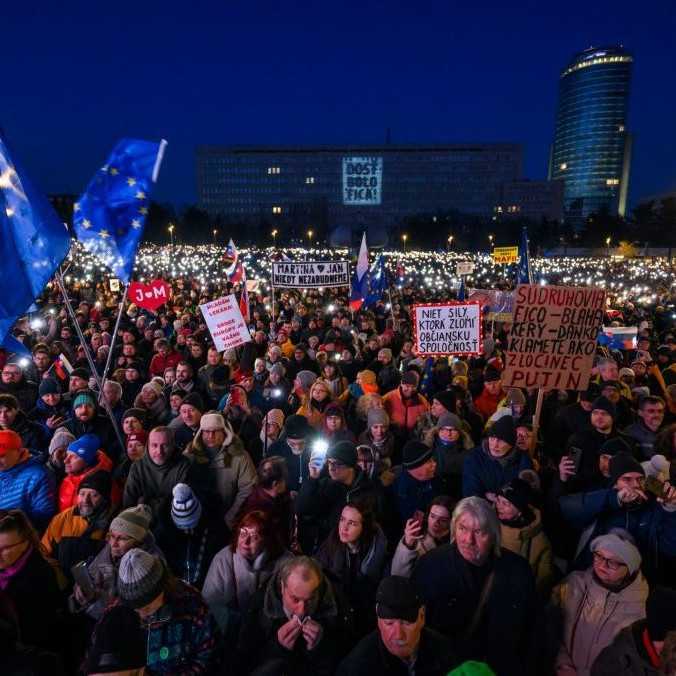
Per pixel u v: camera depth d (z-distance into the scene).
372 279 12.59
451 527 2.82
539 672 2.77
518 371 4.55
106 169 4.97
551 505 3.81
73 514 3.50
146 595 2.39
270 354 8.24
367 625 3.14
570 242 80.88
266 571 3.05
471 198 134.00
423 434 5.25
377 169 133.88
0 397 4.88
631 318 15.17
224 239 92.31
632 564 2.62
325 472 3.95
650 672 2.21
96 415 5.29
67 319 11.73
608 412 4.40
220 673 2.58
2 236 3.47
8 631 2.15
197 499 3.46
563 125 183.00
